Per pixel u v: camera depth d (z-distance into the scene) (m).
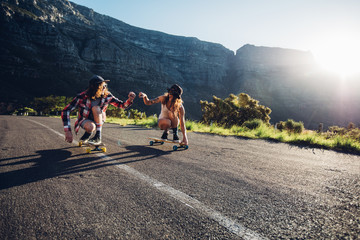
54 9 143.62
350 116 162.38
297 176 2.46
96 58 142.12
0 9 107.75
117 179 1.99
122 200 1.52
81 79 115.56
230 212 1.39
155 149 3.88
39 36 117.69
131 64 155.00
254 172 2.53
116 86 138.75
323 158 4.24
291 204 1.58
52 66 114.25
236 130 10.58
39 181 1.88
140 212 1.34
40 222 1.19
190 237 1.08
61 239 1.03
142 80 156.75
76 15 157.00
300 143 7.12
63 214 1.29
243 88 195.88
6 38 105.75
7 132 6.05
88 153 3.23
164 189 1.77
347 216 1.41
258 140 7.40
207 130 10.15
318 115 168.25
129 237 1.06
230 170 2.56
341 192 1.93
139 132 7.32
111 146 3.98
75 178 1.99
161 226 1.18
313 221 1.32
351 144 6.38
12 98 78.06
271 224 1.25
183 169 2.48
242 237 1.09
